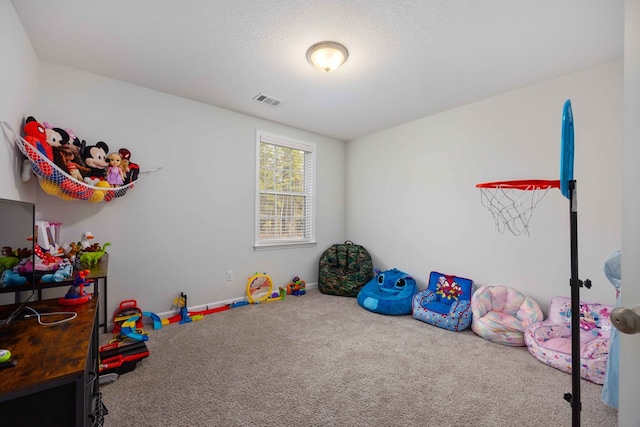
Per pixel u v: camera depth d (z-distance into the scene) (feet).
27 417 2.73
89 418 3.94
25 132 5.90
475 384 6.01
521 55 7.04
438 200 11.02
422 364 6.81
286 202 12.91
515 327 7.89
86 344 3.35
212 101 10.02
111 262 8.46
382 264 13.20
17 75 5.69
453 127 10.53
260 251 11.84
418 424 4.84
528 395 5.64
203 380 6.01
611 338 5.18
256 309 10.64
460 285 9.95
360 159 14.29
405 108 10.53
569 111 3.43
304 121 12.03
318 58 6.91
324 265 13.44
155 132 9.18
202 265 10.27
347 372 6.42
